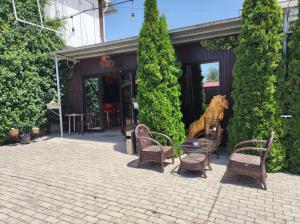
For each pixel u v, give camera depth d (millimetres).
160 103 5266
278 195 3434
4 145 7262
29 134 7578
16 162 5336
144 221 2850
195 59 6383
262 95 4254
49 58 8531
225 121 6113
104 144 6910
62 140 7660
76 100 9133
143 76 5410
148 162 5086
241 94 4426
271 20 4141
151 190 3693
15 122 7551
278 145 4238
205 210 3070
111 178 4230
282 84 4246
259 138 4266
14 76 7430
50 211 3139
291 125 4227
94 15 11680
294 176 4109
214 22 5008
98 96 8844
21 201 3439
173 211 3064
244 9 4402
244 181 3943
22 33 7941
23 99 7707
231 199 3342
